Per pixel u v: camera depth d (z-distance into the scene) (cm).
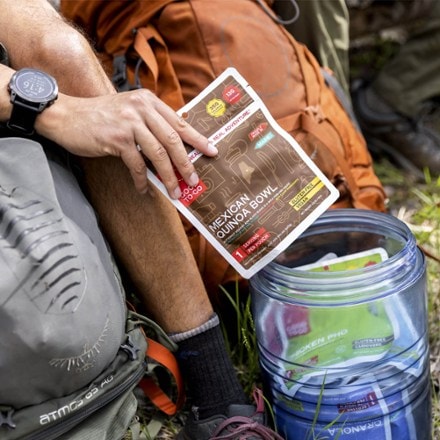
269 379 161
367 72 301
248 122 151
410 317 152
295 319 151
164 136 143
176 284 160
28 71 148
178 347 163
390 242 167
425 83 266
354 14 289
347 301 147
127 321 151
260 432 152
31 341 128
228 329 194
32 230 130
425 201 247
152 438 169
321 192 153
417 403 157
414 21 293
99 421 142
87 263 136
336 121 205
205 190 149
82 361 134
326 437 155
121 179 155
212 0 197
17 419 133
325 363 151
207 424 160
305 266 164
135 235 158
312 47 239
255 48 195
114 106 145
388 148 276
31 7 166
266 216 151
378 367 150
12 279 128
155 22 197
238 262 151
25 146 136
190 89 193
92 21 205
